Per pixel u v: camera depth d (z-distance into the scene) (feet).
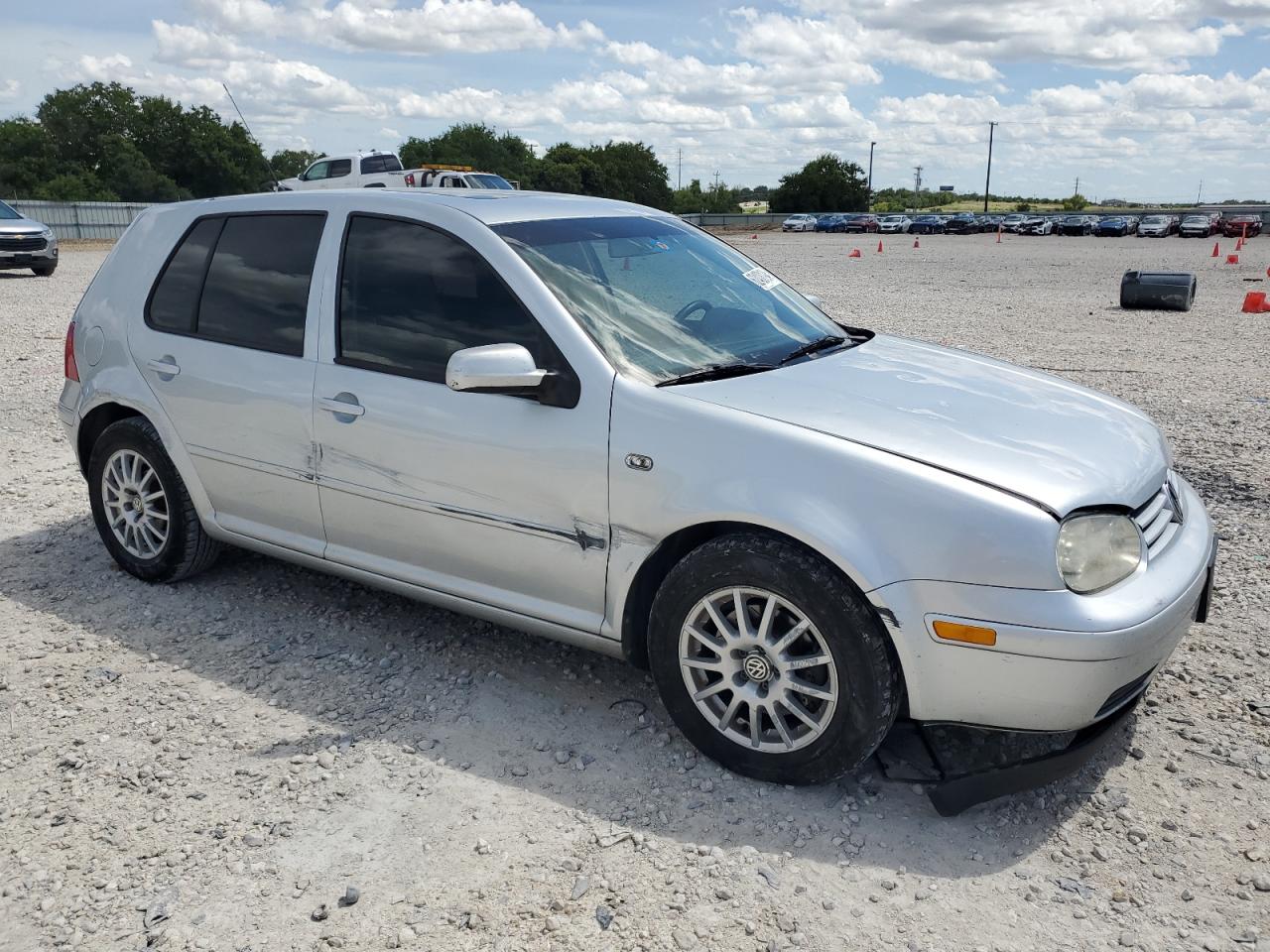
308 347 12.92
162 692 12.35
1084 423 11.00
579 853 9.36
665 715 11.78
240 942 8.29
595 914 8.57
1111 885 8.91
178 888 8.95
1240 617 14.15
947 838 9.57
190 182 258.57
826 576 9.48
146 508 15.21
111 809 10.07
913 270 89.81
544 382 10.75
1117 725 10.28
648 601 11.10
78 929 8.46
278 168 267.80
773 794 10.23
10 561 16.49
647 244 13.15
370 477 12.42
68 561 16.51
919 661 9.36
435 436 11.69
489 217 12.12
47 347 37.22
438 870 9.14
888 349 13.24
